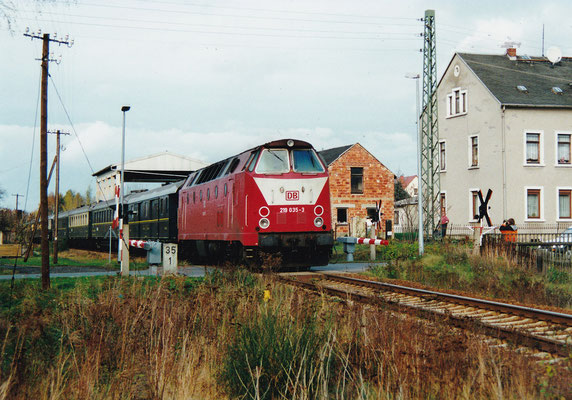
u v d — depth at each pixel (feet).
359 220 117.29
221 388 21.49
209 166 72.79
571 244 61.72
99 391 20.57
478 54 139.95
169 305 28.50
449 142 140.56
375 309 27.45
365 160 157.07
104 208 135.13
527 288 45.73
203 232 71.36
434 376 19.19
